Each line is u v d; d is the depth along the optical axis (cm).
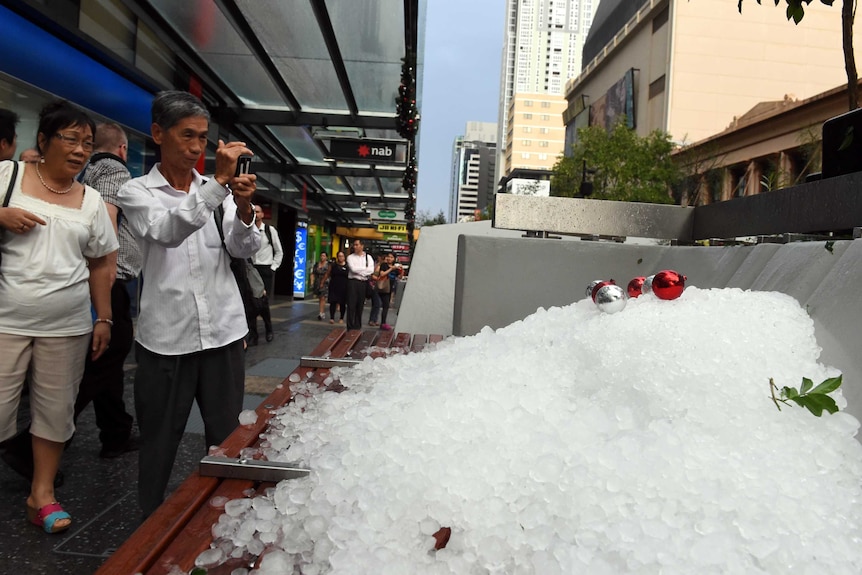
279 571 90
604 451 116
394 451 118
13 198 250
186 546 101
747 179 4003
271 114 1095
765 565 92
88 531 253
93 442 367
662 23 6072
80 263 262
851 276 161
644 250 319
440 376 161
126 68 784
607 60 7525
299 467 126
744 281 236
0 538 244
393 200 2217
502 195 346
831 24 5888
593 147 4178
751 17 5834
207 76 942
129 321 341
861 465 124
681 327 154
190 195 204
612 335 160
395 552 95
